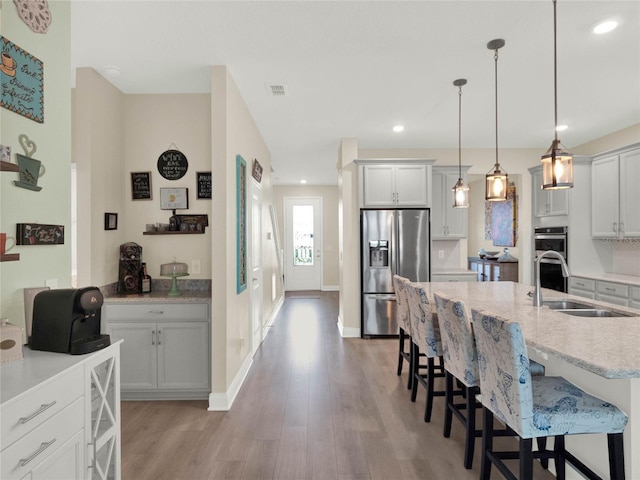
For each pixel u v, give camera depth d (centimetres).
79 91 287
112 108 320
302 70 297
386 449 232
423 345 273
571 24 236
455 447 234
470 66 291
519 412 153
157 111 339
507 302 263
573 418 153
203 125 339
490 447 188
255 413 280
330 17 227
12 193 158
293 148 547
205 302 299
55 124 183
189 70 296
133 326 300
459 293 308
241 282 341
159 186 339
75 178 311
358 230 496
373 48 264
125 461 219
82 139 287
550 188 224
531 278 528
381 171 490
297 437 246
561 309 265
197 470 210
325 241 923
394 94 345
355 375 358
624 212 409
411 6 217
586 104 371
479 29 241
